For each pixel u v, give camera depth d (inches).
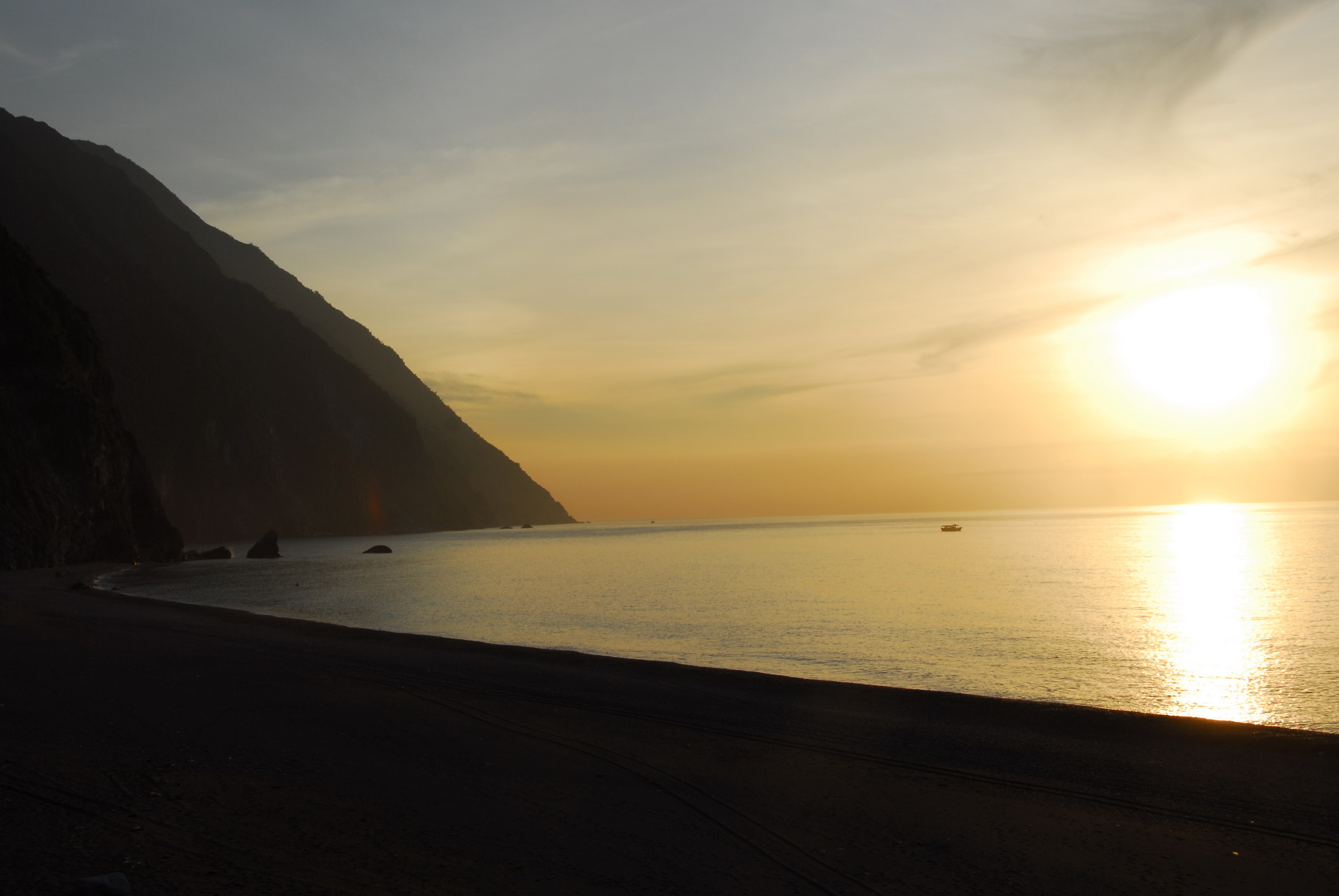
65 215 6663.4
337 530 7800.2
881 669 851.4
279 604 1668.3
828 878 274.7
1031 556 3250.5
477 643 845.8
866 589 1873.8
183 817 297.6
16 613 1075.9
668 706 555.5
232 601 1729.8
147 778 345.1
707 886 264.8
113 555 3107.8
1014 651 967.6
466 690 601.6
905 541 5064.0
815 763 418.6
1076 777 393.1
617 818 331.0
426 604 1647.4
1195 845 308.5
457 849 288.4
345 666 701.3
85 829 274.4
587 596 1817.2
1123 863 291.7
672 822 327.6
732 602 1610.5
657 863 283.7
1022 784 383.9
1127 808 349.4
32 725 434.9
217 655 748.0
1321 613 1354.6
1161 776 390.0
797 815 339.3
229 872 247.9
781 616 1354.6
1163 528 6451.8
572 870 273.9
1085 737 461.4
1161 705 686.5
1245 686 763.4
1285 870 285.7
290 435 7790.4
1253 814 339.3
